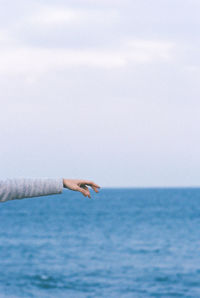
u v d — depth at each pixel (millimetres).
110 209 100375
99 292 20797
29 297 19844
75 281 23281
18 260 30531
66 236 47031
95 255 33031
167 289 21422
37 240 43312
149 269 26781
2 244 40125
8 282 23000
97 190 2227
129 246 38281
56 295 20328
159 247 37375
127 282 22984
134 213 85375
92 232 51250
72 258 31438
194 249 35750
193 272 25594
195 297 19734
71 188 2154
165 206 111438
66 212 90938
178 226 57656
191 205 115062
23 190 2031
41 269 26891
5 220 70750
